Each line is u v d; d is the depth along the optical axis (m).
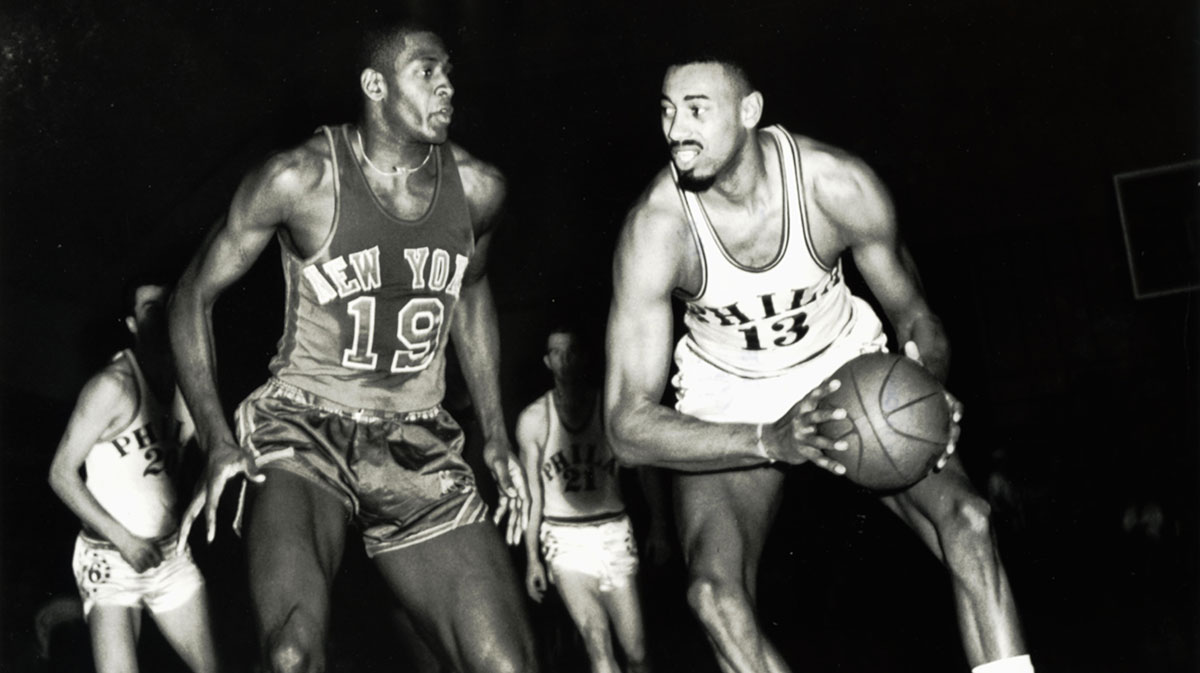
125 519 4.38
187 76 7.57
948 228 7.83
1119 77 7.71
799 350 3.03
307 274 3.15
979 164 7.83
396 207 3.18
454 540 3.10
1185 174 7.59
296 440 3.05
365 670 6.11
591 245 8.11
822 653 6.06
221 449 3.03
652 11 8.12
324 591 2.81
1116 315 7.62
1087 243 7.70
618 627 5.16
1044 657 5.39
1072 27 7.75
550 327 8.03
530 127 8.19
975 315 7.77
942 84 7.88
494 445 3.49
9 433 6.45
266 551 2.84
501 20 8.15
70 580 6.19
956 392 7.72
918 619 6.48
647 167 8.13
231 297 7.32
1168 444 7.43
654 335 2.90
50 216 7.12
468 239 3.29
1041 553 7.22
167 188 7.46
